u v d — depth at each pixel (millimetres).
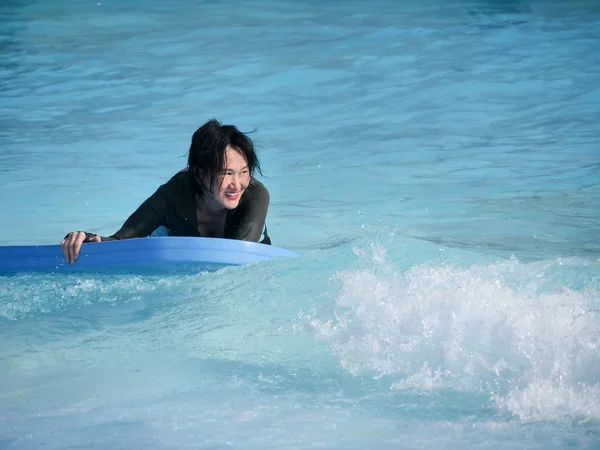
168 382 8766
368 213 16453
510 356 8844
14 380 8906
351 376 8812
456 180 18734
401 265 11180
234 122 24438
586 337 8719
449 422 7719
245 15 38969
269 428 7602
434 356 9055
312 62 31000
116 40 34812
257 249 12898
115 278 12523
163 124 24250
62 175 19516
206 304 11047
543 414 7852
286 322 10195
